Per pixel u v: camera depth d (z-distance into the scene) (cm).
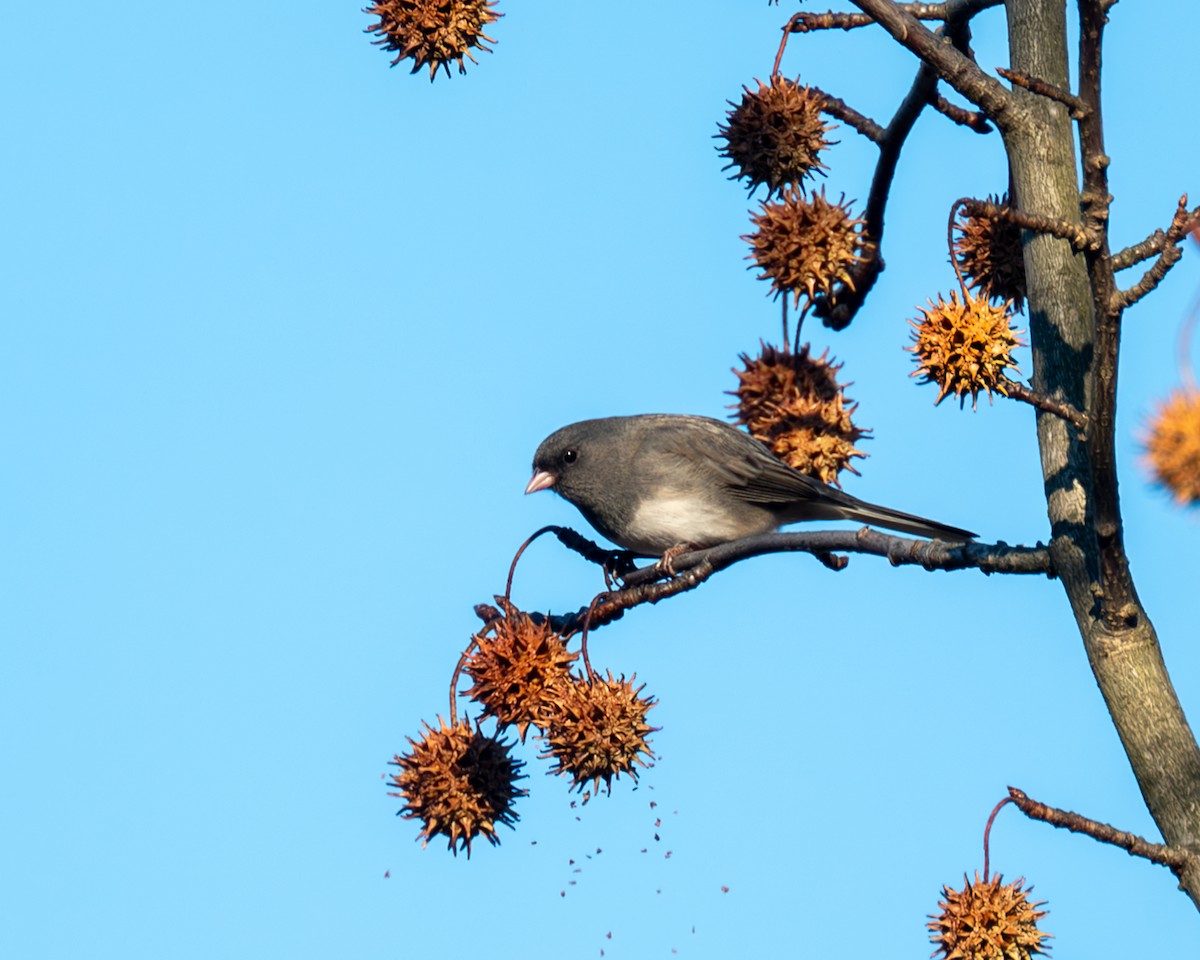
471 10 979
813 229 1078
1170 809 826
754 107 1098
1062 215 974
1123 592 833
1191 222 731
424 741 969
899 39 980
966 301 805
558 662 958
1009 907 794
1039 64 997
